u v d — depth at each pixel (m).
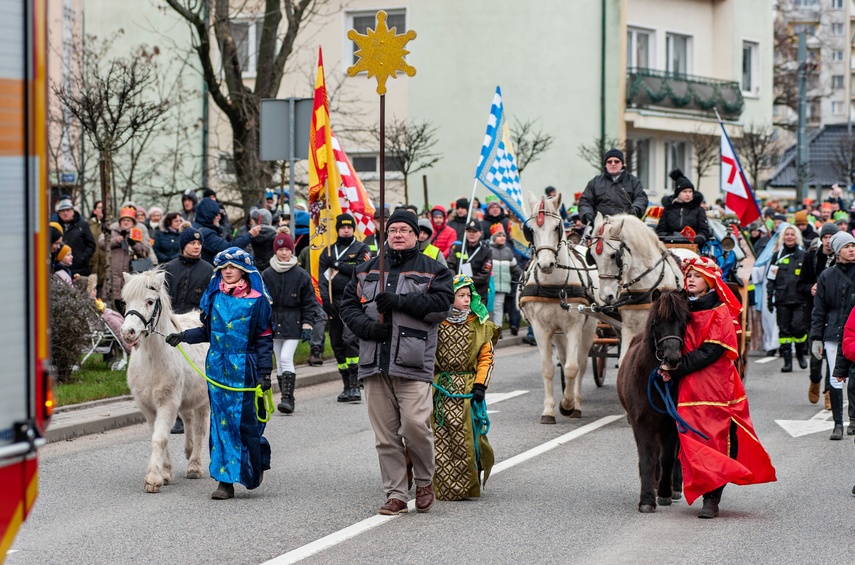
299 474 12.69
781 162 69.94
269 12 29.39
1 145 6.15
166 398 11.98
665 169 44.81
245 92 29.41
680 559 9.24
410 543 9.73
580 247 17.66
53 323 17.59
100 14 39.41
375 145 39.03
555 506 11.17
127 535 10.02
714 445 10.45
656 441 10.89
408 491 11.80
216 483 12.30
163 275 11.94
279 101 19.56
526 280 16.66
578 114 40.19
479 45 38.50
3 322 6.15
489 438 14.96
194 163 39.06
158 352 11.91
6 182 6.18
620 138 41.12
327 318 21.56
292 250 17.09
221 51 29.41
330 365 21.53
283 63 29.12
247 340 11.49
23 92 6.26
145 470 12.94
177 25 39.12
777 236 23.11
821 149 67.56
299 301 16.97
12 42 6.21
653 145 44.00
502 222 27.36
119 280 21.23
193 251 15.33
